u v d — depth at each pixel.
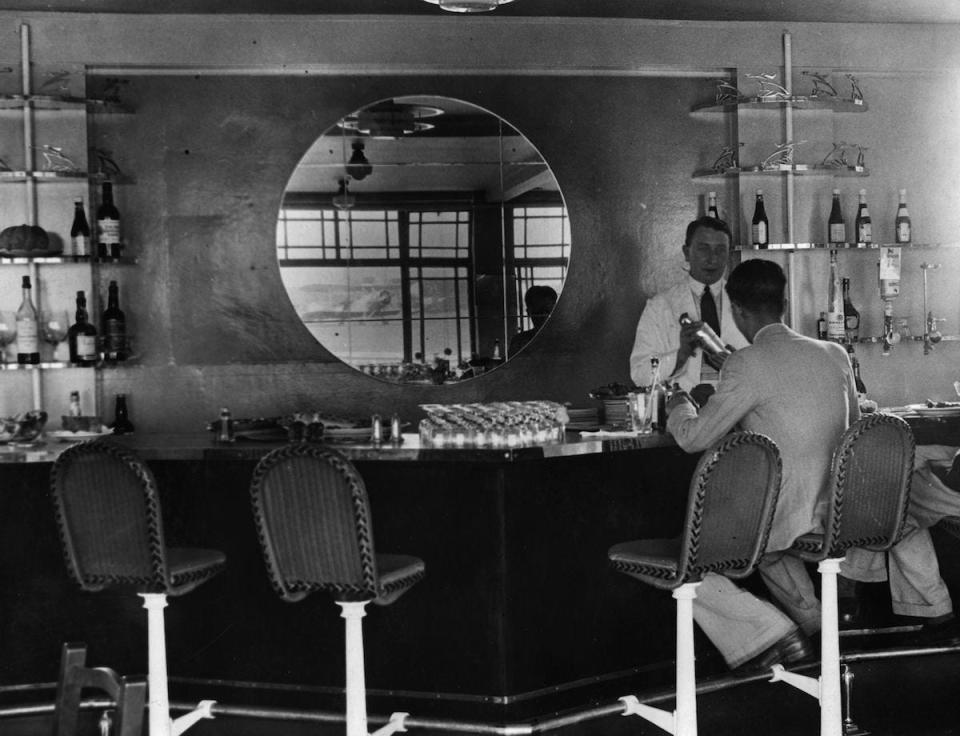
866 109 5.65
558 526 4.05
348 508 3.27
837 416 3.90
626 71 5.59
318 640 4.17
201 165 5.34
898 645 4.68
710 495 3.30
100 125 5.29
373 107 5.41
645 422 4.29
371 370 5.45
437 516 4.01
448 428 3.94
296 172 5.38
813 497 3.81
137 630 4.32
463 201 5.50
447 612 4.01
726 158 5.63
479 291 5.51
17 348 5.09
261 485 3.34
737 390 3.86
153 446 4.21
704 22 5.59
